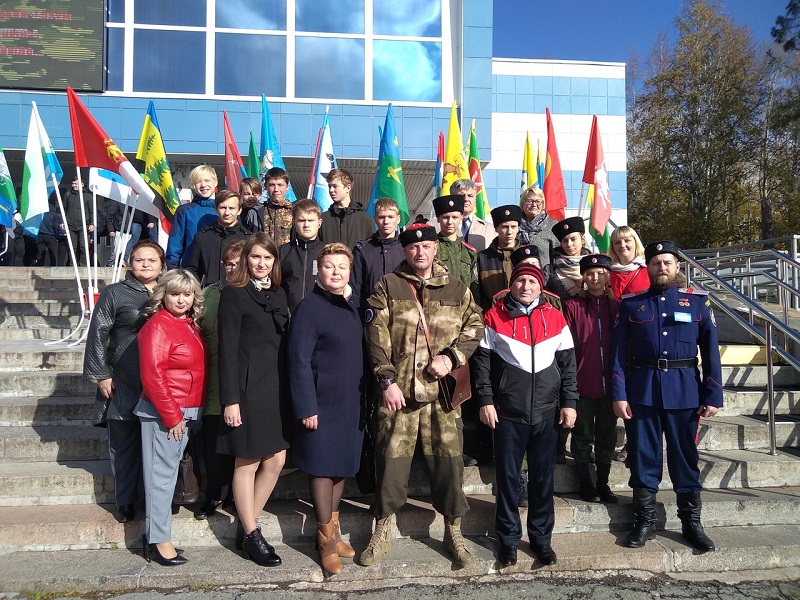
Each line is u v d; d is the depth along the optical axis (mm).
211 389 3480
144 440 3355
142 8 10805
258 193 4715
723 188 23484
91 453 4215
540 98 15188
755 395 5238
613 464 4273
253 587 3281
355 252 4145
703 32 24172
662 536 3816
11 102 10477
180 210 4867
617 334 3814
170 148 10836
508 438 3457
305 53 11203
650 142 25266
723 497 4105
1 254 9133
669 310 3719
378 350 3350
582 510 3906
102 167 5633
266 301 3408
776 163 22922
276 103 11062
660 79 24719
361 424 3451
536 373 3443
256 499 3443
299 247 4164
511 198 15047
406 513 3768
